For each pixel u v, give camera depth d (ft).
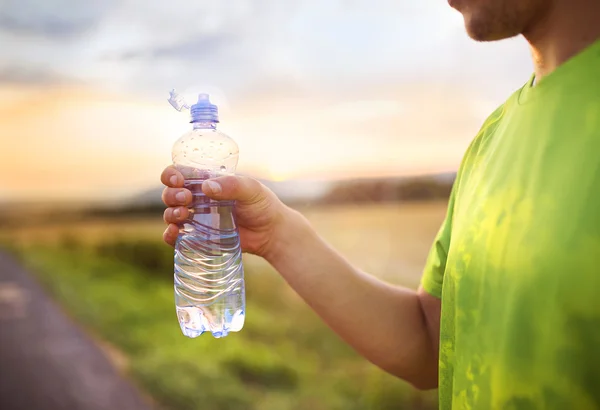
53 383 10.69
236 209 3.39
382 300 3.45
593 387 1.91
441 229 3.23
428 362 3.42
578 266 1.91
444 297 2.61
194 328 3.68
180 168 3.62
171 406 10.46
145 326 11.84
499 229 2.22
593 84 2.09
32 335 11.55
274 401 10.45
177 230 3.22
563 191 2.02
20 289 11.97
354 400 10.42
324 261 3.48
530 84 2.51
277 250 3.50
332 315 3.47
